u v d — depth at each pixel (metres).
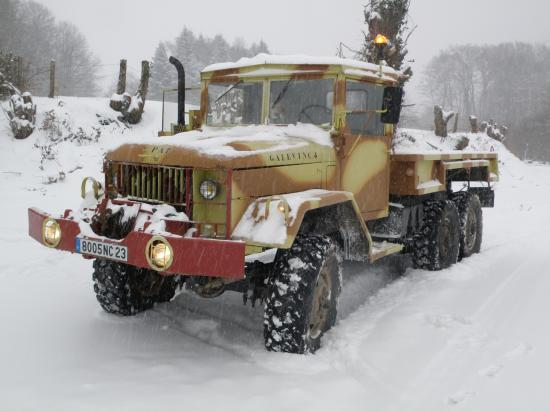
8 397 3.13
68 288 5.32
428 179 6.05
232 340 4.04
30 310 4.66
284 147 4.04
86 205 4.12
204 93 5.03
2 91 14.09
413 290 5.36
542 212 11.46
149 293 4.66
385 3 8.37
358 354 3.76
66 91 48.09
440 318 4.45
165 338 4.10
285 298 3.65
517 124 59.28
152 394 3.18
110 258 3.53
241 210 3.65
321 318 3.97
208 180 3.60
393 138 5.64
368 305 4.93
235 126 4.84
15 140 12.12
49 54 49.69
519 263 6.56
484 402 3.10
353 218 4.30
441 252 6.15
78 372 3.49
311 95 4.54
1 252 6.43
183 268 3.27
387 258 6.65
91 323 4.38
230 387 3.28
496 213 11.27
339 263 4.14
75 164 11.43
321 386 3.28
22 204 8.95
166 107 5.51
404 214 5.69
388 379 3.40
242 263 3.24
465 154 6.93
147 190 3.85
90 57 57.34
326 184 4.39
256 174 3.73
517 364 3.59
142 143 3.90
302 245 3.82
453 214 6.34
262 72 4.66
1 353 3.77
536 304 4.88
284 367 3.52
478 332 4.18
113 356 3.75
